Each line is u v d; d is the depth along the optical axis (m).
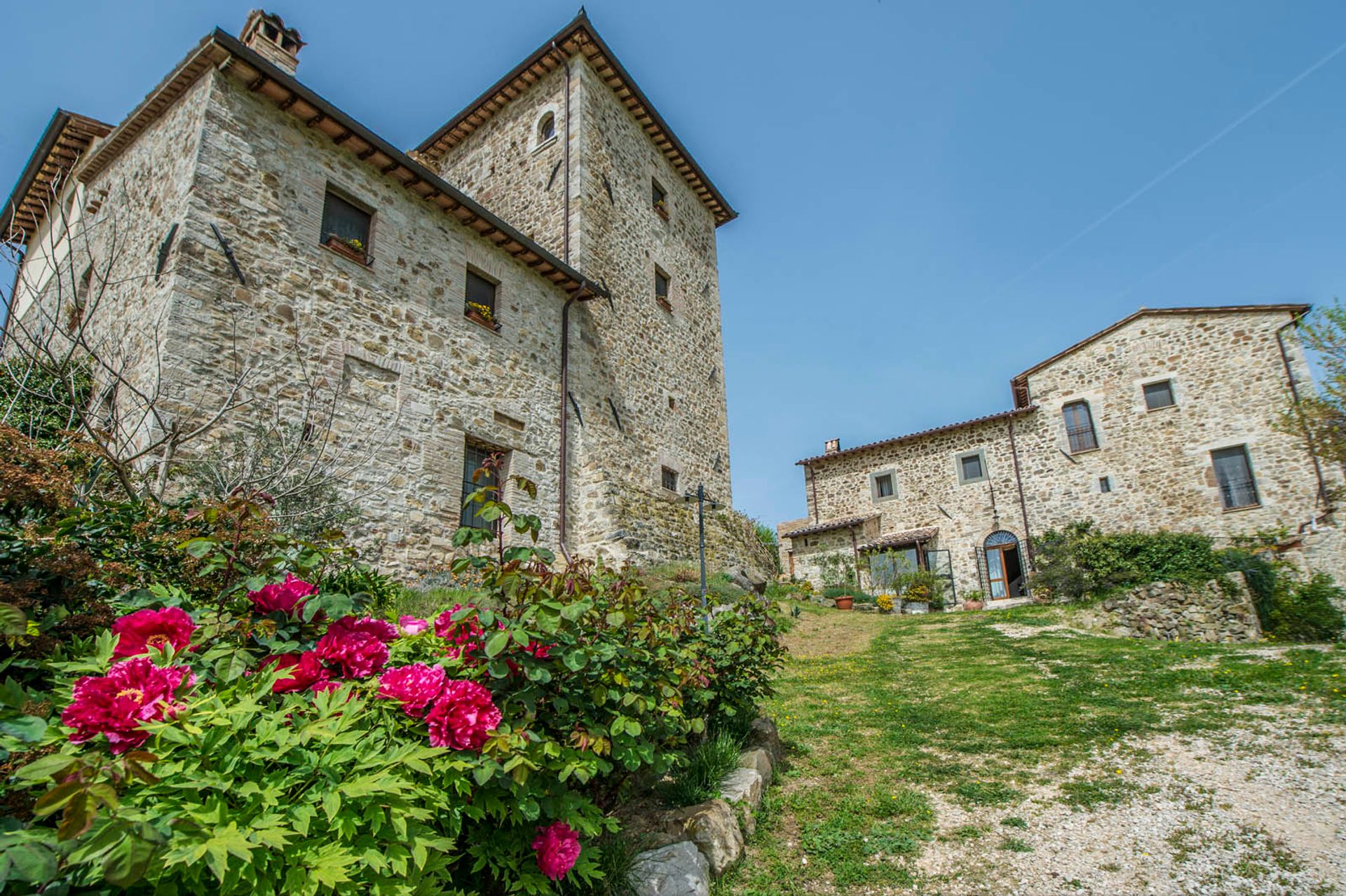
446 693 2.24
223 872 1.41
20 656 2.12
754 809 4.25
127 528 3.30
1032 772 4.95
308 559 2.65
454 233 9.42
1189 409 17.39
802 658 10.29
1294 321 13.66
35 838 1.33
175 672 1.84
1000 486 19.48
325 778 1.80
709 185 16.80
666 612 4.63
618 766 3.46
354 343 7.65
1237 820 3.96
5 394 5.73
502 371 9.71
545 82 13.77
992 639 10.93
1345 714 5.63
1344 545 14.88
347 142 7.98
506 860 2.43
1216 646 9.45
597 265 12.40
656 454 13.10
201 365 6.17
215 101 6.79
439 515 8.15
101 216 8.34
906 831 4.10
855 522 20.61
